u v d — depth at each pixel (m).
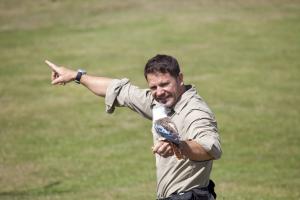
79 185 24.64
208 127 10.55
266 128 32.03
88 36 55.19
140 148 29.64
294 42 50.91
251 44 50.72
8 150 29.70
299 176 25.08
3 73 45.56
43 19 61.53
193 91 11.03
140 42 52.47
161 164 11.24
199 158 10.07
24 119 34.91
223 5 62.91
